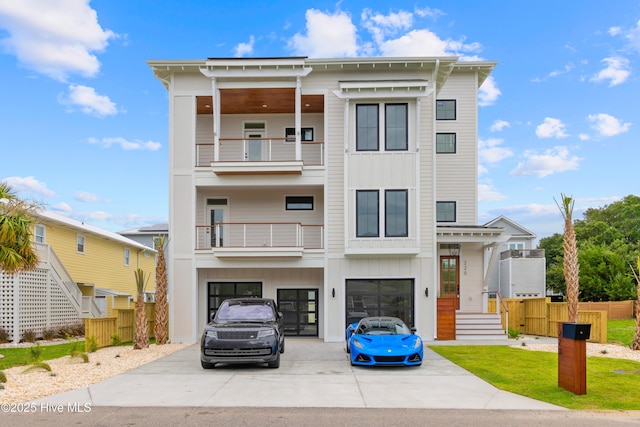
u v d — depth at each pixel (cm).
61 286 2348
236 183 1984
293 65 1922
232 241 2134
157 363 1345
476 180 2462
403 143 1936
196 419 771
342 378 1120
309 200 2169
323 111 2219
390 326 1420
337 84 1980
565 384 970
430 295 1925
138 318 1684
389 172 1927
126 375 1152
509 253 3631
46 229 2508
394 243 1905
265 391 978
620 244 4659
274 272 2127
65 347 1811
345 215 1914
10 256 1483
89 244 2998
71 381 1073
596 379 1082
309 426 735
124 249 3534
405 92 1912
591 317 1800
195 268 1972
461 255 2250
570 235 1730
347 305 1945
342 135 1972
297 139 1939
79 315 2486
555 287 4419
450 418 782
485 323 2017
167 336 1927
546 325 2075
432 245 1933
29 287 2098
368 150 1934
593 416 794
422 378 1118
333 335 1931
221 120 2227
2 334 1944
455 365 1294
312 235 2134
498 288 3834
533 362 1338
